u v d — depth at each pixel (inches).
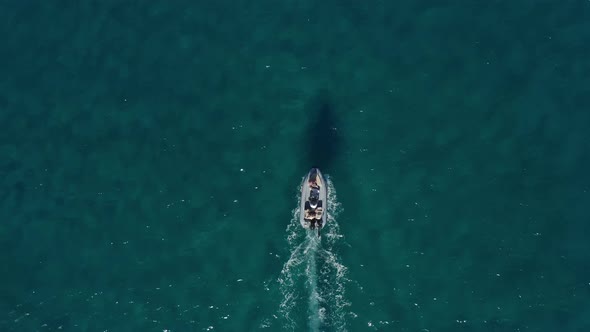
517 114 2719.0
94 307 2571.4
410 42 2851.9
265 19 2933.1
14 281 2610.7
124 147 2775.6
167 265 2610.7
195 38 2925.7
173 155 2751.0
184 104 2819.9
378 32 2876.5
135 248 2637.8
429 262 2559.1
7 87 2908.5
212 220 2655.0
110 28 2974.9
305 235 2613.2
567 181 2615.7
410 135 2711.6
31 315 2564.0
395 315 2514.8
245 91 2822.3
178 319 2549.2
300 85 2810.0
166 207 2682.1
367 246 2593.5
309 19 2915.8
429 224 2603.3
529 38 2827.3
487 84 2768.2
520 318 2472.9
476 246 2561.5
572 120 2696.9
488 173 2645.2
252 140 2748.5
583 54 2787.9
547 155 2655.0
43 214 2701.8
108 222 2674.7
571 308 2468.0
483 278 2524.6
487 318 2484.0
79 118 2834.6
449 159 2672.2
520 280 2511.1
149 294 2578.7
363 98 2773.1
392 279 2551.7
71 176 2751.0
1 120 2856.8
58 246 2655.0
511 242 2556.6
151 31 2952.8
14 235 2677.2
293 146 2728.8
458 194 2628.0
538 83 2755.9
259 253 2608.3
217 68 2869.1
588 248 2527.1
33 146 2805.1
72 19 3004.4
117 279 2600.9
